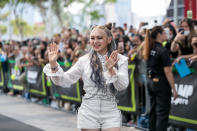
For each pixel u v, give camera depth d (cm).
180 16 1340
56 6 2256
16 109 848
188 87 533
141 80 618
